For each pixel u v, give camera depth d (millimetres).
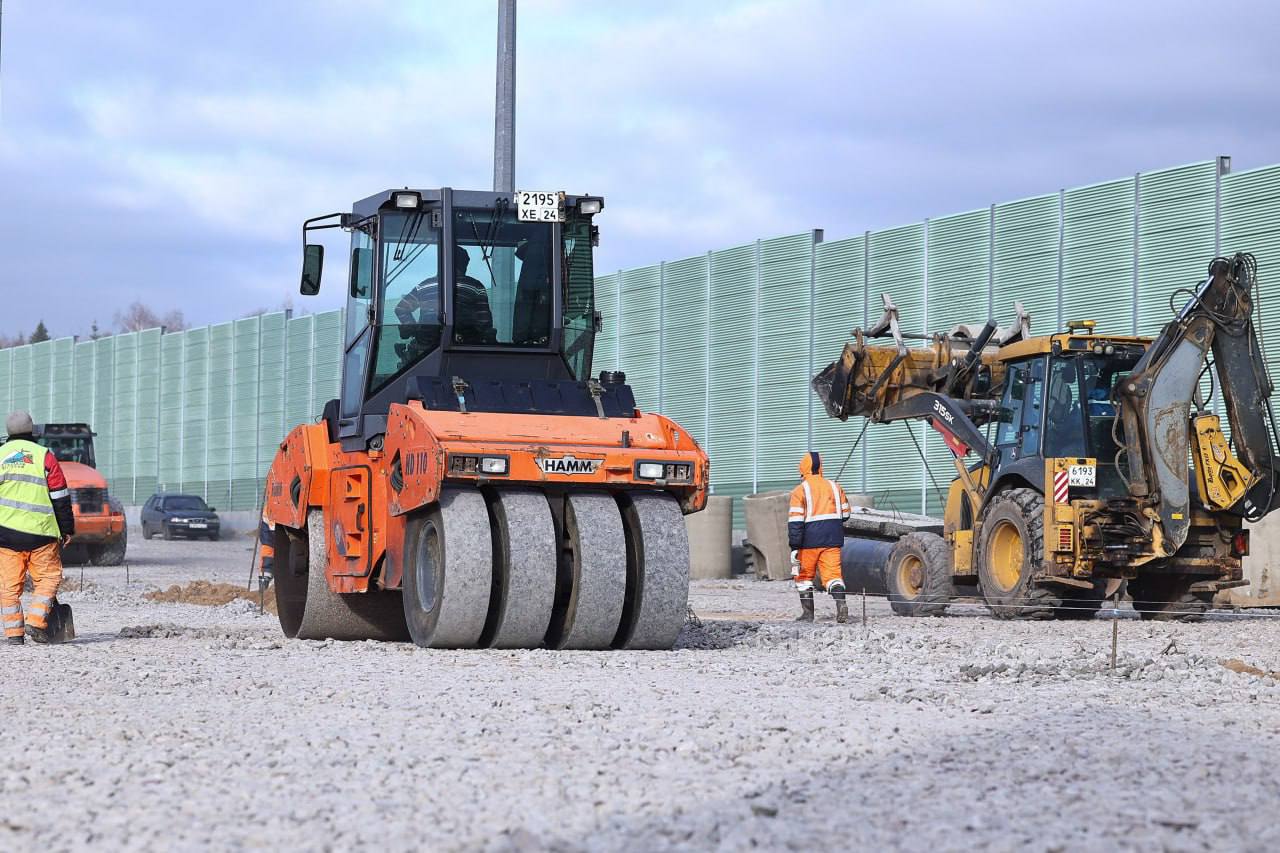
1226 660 13453
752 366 42531
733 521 42531
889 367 23875
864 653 14344
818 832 6152
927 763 7758
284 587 18188
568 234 16625
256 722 9188
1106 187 32969
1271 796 6941
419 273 16125
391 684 11273
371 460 15945
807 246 40875
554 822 6336
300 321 61688
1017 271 34938
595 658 13570
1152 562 20703
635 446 14828
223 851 5820
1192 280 31094
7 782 7180
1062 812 6559
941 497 36812
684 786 7082
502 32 22078
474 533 14219
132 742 8414
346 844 5934
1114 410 20812
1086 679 12078
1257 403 20656
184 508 61938
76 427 44719
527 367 16328
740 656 14094
